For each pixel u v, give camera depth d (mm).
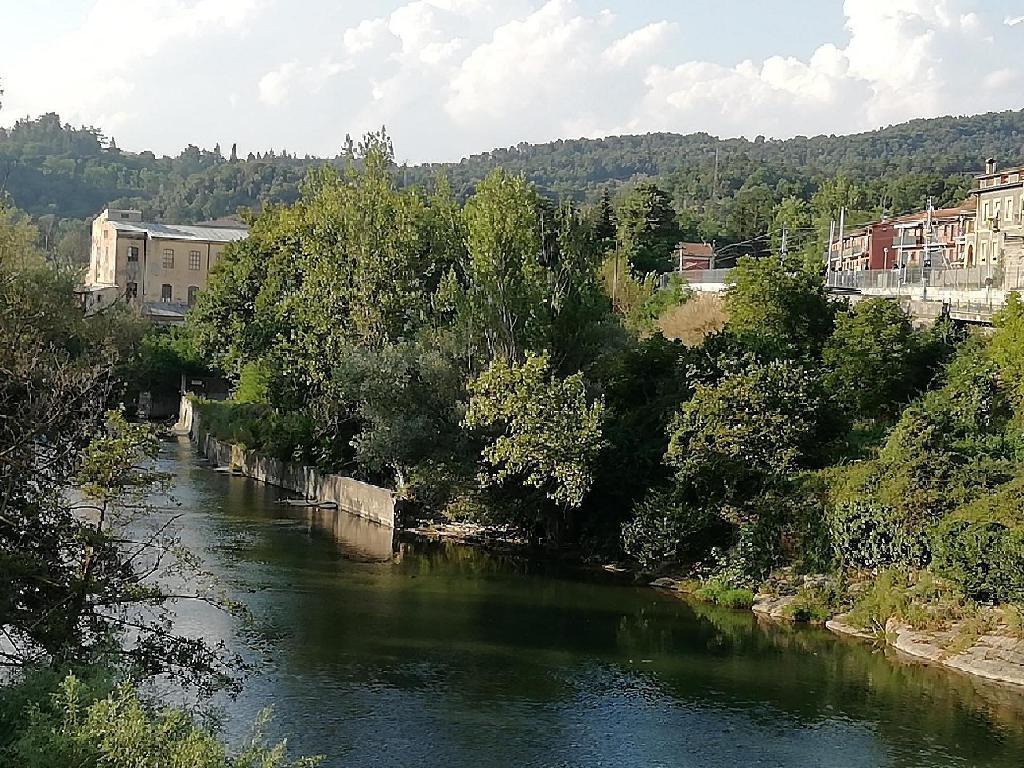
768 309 54406
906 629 35000
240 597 39062
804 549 40250
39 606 22359
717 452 43562
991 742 26531
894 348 49625
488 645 34250
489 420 48094
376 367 54312
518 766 24453
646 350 53562
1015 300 45938
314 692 28953
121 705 16531
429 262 66125
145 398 108875
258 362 82062
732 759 25234
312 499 64312
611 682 30797
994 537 33469
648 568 45031
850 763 25078
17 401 24375
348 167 66188
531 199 54844
